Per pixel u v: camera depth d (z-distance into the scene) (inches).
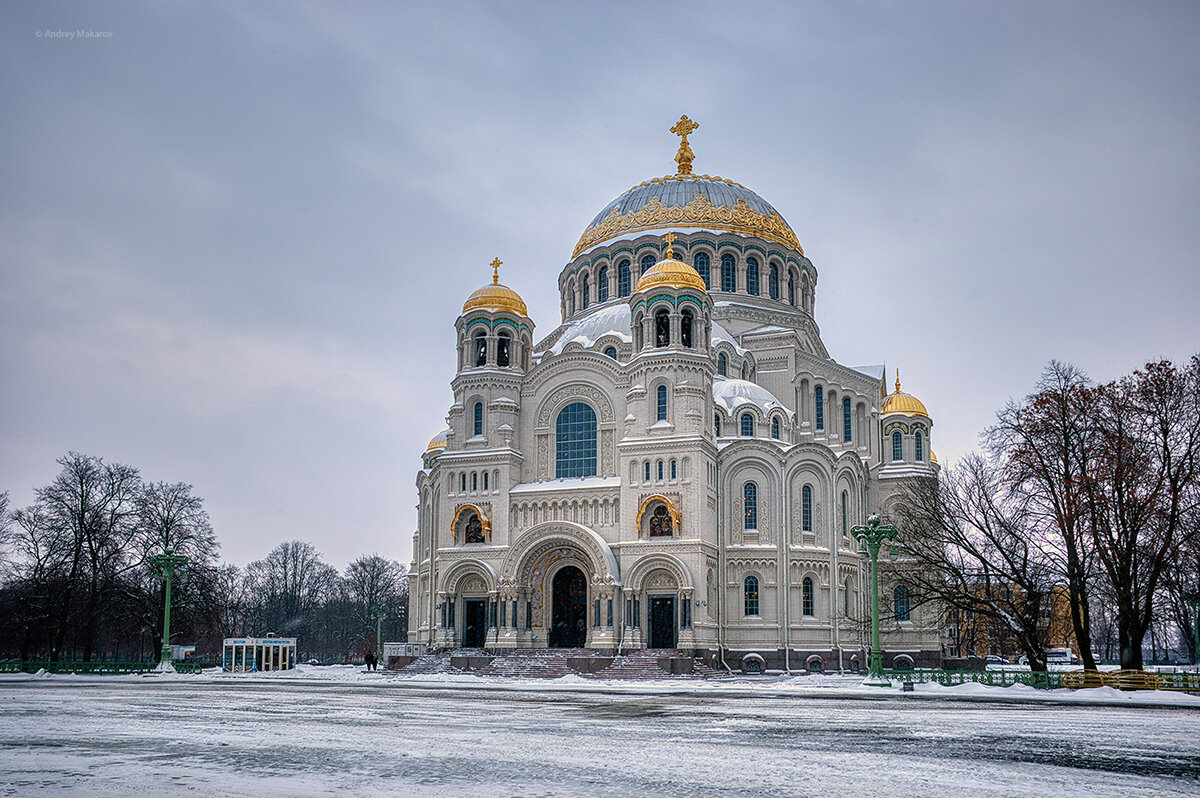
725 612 3895.2
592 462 4040.4
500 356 4239.7
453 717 1619.1
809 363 4694.9
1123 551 2815.0
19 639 4849.9
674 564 3718.0
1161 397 2790.4
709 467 3895.2
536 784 858.8
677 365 3890.3
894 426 4692.4
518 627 3858.3
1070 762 1056.2
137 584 4409.5
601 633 3710.6
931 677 3019.2
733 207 4985.2
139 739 1208.2
